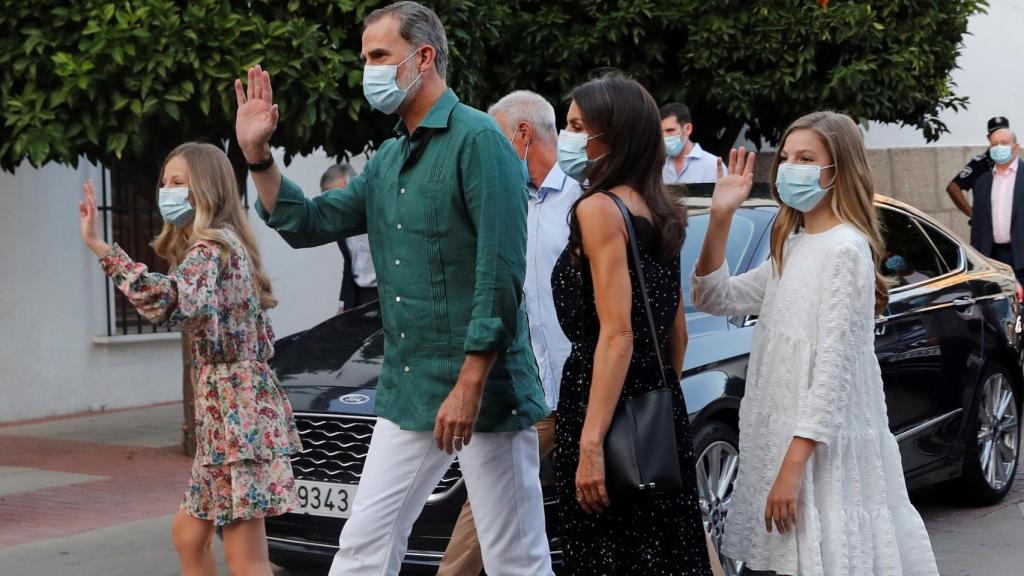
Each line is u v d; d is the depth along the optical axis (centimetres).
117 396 1141
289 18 749
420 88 401
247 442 437
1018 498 753
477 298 383
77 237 1109
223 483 440
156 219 1169
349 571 410
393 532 409
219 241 437
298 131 739
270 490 441
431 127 397
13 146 738
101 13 705
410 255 399
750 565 379
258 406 442
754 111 995
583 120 358
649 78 966
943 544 641
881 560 374
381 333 591
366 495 410
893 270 665
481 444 406
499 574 413
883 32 979
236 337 441
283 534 541
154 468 873
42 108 719
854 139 378
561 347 490
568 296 356
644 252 351
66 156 724
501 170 388
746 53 941
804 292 371
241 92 409
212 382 439
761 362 381
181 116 733
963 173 1145
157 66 700
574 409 356
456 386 383
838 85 946
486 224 385
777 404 374
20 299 1066
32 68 712
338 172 787
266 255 1266
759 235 602
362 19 748
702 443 534
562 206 495
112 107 714
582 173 367
